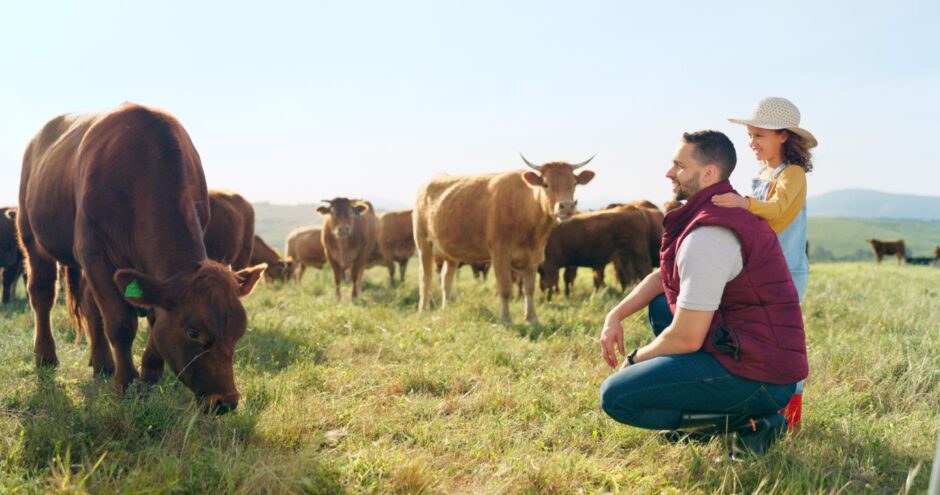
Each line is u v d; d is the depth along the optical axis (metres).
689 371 3.32
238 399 3.93
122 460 3.33
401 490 3.13
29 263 5.96
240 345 6.17
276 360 5.84
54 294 5.87
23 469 3.18
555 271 11.98
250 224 9.97
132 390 4.37
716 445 3.56
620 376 3.47
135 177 4.61
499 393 4.53
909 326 6.94
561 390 4.74
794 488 3.03
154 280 3.86
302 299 10.52
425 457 3.43
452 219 9.81
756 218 3.28
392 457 3.38
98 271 4.72
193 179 4.91
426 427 3.92
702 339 3.22
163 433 3.75
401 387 4.90
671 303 3.48
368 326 7.49
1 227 10.99
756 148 3.84
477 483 3.27
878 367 5.02
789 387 3.38
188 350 3.88
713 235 3.17
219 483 2.94
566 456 3.44
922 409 4.38
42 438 3.52
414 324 7.65
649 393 3.38
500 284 9.02
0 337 6.63
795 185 3.57
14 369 5.46
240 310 3.92
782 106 3.69
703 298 3.15
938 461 2.53
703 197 3.32
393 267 17.91
